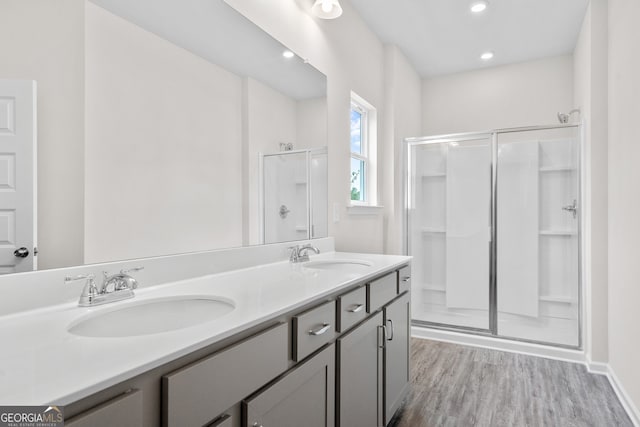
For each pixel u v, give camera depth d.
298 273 1.55
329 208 2.42
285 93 1.98
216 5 1.55
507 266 3.12
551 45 3.46
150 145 1.27
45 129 0.99
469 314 3.21
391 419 1.87
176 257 1.34
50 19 1.00
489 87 4.00
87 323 0.93
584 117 2.87
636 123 1.85
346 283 1.35
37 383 0.54
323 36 2.36
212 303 1.15
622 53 2.09
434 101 4.26
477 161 3.18
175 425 0.68
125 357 0.64
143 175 1.25
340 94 2.57
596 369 2.43
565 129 2.91
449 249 3.28
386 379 1.73
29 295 0.94
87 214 1.08
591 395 2.12
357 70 2.85
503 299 3.14
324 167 2.36
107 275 1.11
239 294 1.15
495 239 3.11
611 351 2.34
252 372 0.89
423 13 2.88
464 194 3.22
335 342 1.30
